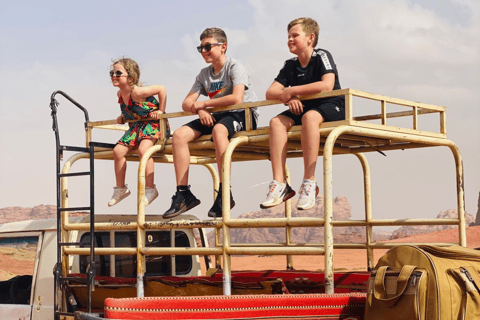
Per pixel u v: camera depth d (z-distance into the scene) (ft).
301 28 19.33
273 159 18.15
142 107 21.67
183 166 20.33
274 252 16.47
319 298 15.70
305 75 19.39
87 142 22.82
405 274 14.57
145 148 21.40
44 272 21.47
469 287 14.11
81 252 20.31
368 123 17.35
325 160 16.08
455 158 20.08
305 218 16.28
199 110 20.25
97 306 21.63
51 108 20.84
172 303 14.83
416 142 19.16
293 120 18.72
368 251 22.86
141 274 19.02
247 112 19.34
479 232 202.69
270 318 15.33
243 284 17.46
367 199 23.12
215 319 14.97
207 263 27.04
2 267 22.70
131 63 21.80
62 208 20.01
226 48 21.61
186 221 18.28
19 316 21.81
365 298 16.21
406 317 14.48
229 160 17.87
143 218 19.22
